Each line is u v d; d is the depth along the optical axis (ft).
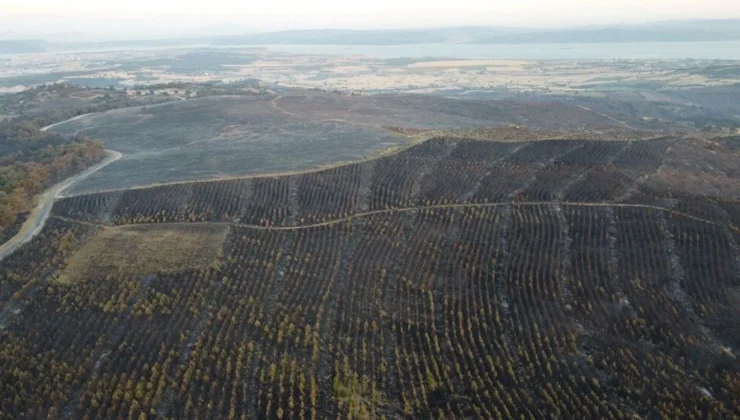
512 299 191.31
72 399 146.51
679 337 170.91
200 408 140.56
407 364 157.89
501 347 166.30
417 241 227.40
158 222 240.32
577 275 206.49
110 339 168.04
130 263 207.10
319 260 212.02
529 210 253.65
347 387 148.25
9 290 192.13
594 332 175.83
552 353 163.94
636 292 196.34
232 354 159.84
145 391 146.41
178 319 176.55
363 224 241.35
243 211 250.98
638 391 147.74
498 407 142.00
